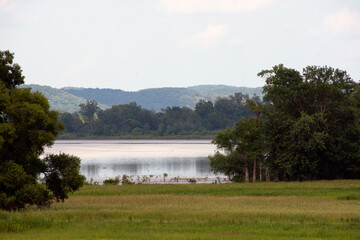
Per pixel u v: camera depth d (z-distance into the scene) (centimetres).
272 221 4728
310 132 12500
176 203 7019
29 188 5725
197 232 4134
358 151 12975
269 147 13138
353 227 4359
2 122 5884
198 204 6806
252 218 4903
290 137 12800
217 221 4719
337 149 12825
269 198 7831
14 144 5916
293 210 5853
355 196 7944
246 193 8888
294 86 13325
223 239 3725
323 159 13300
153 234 4009
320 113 12875
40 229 4378
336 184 10569
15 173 5656
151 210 5766
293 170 12744
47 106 6172
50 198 6425
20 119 5816
